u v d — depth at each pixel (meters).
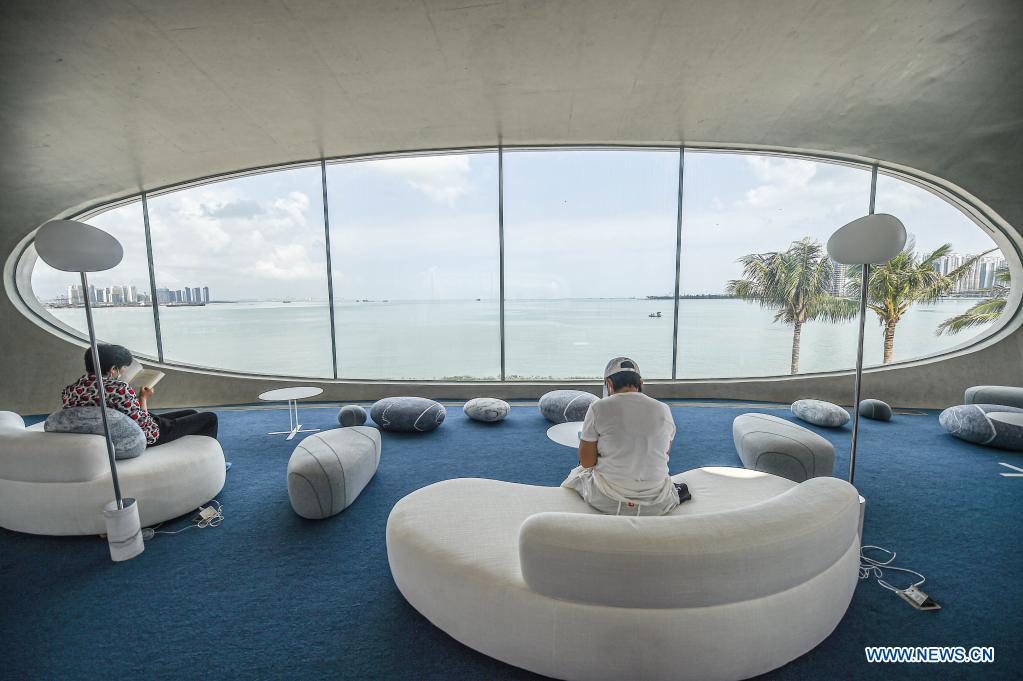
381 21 2.88
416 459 3.51
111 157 4.44
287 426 4.48
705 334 25.73
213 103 3.76
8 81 3.16
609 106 4.10
